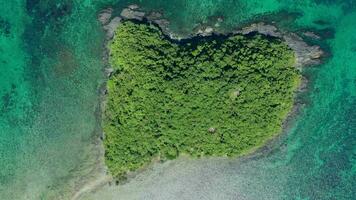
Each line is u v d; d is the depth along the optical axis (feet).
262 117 163.94
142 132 163.43
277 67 165.17
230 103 163.22
